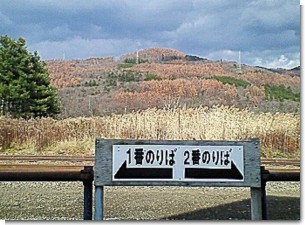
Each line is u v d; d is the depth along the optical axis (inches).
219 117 768.3
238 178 143.5
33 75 1141.7
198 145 143.3
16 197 326.3
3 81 1123.9
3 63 1131.3
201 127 762.8
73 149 746.8
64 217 255.3
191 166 142.6
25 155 676.1
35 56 1168.8
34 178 152.1
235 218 250.5
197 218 251.8
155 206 290.4
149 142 142.9
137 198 323.9
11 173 151.1
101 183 142.9
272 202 292.7
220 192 352.5
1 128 774.5
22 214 263.9
